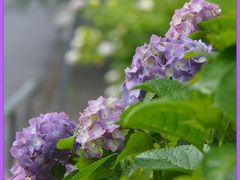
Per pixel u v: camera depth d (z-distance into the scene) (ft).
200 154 4.16
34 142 4.86
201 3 5.04
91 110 4.66
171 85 4.09
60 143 4.74
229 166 3.11
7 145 14.56
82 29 21.94
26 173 4.95
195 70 4.30
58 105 24.93
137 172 5.22
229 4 5.49
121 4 20.22
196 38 4.86
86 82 28.19
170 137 4.64
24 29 35.40
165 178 4.30
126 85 4.60
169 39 4.64
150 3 19.35
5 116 14.07
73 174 4.78
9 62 31.04
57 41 34.19
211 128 3.57
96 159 4.74
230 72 3.27
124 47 20.13
